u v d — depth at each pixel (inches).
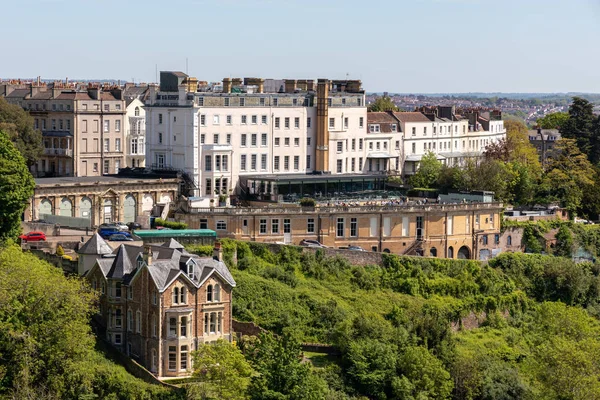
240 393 7047.2
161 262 7549.2
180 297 7465.6
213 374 7101.4
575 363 7834.6
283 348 7229.3
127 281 7657.5
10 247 7834.6
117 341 7687.0
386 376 7829.7
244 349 7691.9
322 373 7726.4
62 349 7170.3
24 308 7229.3
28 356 7037.4
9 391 6953.7
